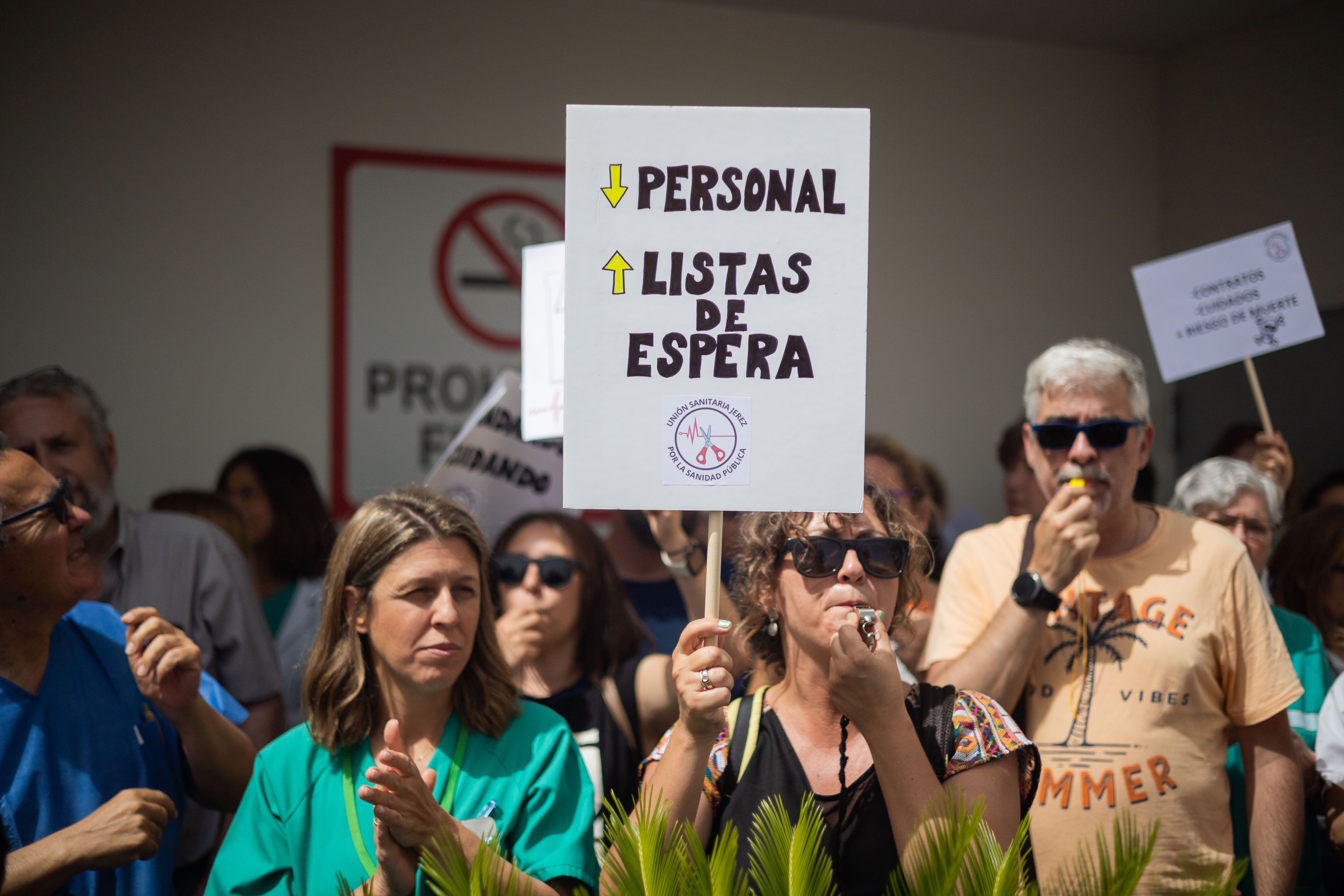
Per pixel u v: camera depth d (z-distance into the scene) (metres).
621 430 1.62
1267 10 5.25
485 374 5.24
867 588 1.67
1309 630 2.59
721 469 1.62
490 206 5.23
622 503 1.62
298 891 1.74
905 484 2.95
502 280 5.26
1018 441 3.95
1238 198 5.43
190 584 2.72
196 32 4.86
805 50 5.56
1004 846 1.56
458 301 5.20
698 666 1.56
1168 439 5.80
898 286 5.68
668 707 2.35
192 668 2.01
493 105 5.23
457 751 1.84
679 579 2.58
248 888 1.75
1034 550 2.30
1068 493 2.16
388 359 5.10
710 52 5.45
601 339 1.63
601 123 1.63
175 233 4.82
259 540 3.85
